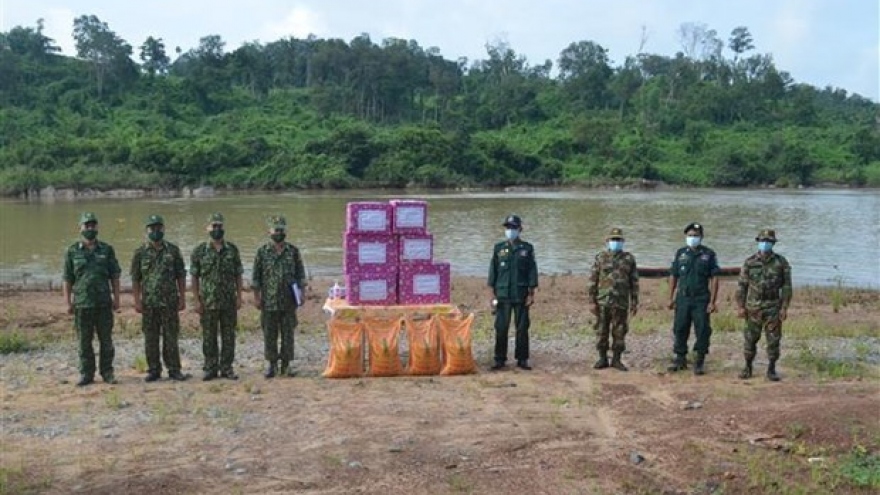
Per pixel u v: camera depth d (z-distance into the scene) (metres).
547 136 114.38
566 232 38.34
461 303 19.12
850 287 22.94
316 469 7.23
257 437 8.13
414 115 133.88
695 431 8.21
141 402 9.48
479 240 34.97
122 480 6.98
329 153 92.06
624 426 8.47
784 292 10.46
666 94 136.88
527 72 156.88
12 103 115.25
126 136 100.50
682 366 11.24
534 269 11.34
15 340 13.08
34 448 7.84
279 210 53.19
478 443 7.93
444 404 9.35
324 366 11.67
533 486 6.82
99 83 121.81
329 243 33.88
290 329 10.91
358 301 11.27
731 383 10.35
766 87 136.38
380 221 11.31
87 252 10.38
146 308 10.53
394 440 8.02
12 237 36.19
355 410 9.09
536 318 17.03
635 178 98.94
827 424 8.08
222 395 9.78
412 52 142.62
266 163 90.38
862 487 6.75
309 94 133.50
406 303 11.41
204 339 10.70
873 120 135.00
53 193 76.56
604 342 11.31
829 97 171.50
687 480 6.99
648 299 19.88
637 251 31.08
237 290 10.74
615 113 133.38
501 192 82.19
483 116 130.12
